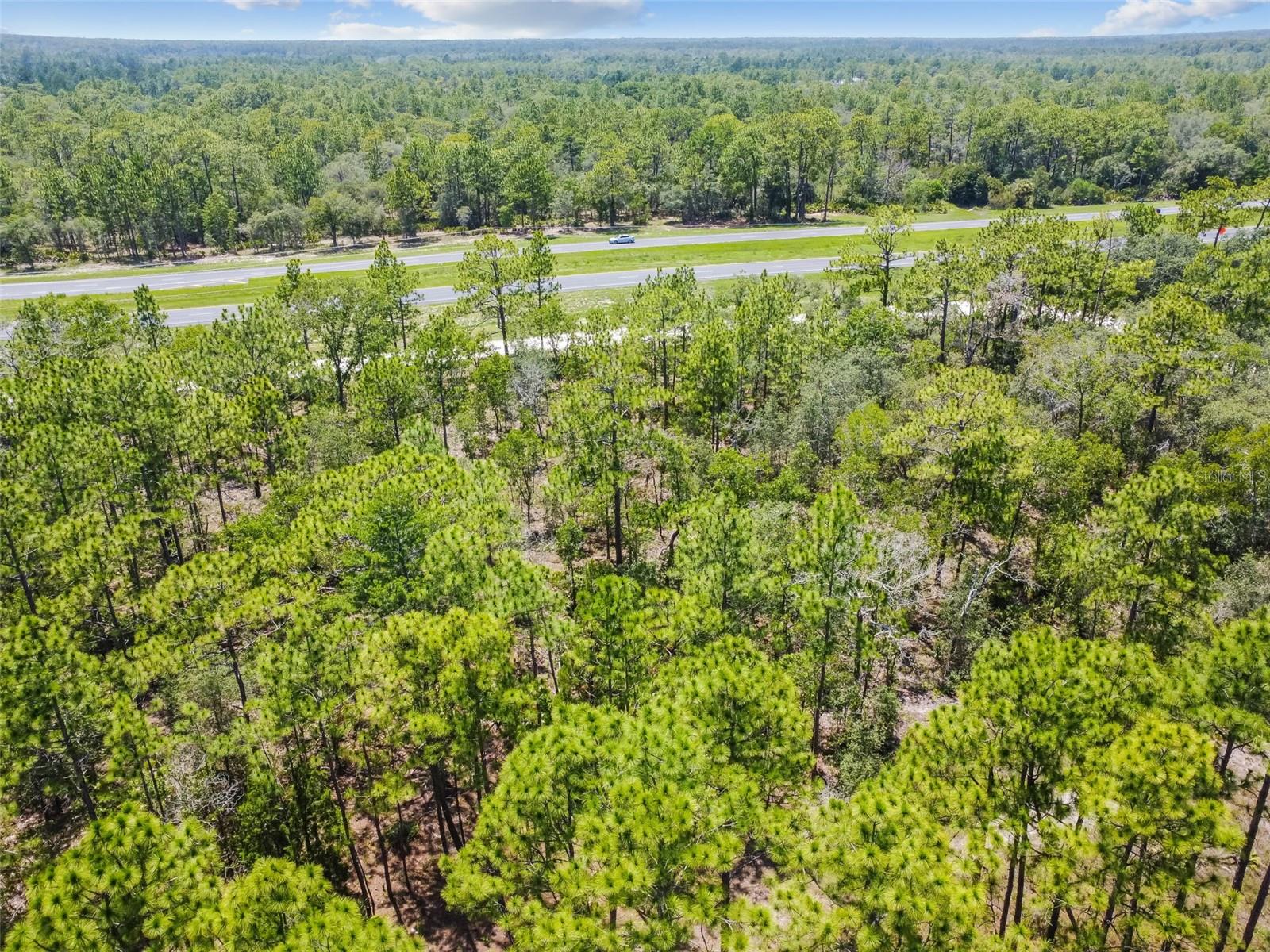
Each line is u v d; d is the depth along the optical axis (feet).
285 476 138.00
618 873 53.52
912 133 515.50
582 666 92.58
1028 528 126.52
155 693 106.83
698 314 196.95
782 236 378.53
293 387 177.78
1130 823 57.47
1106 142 476.95
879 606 100.22
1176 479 102.42
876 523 123.34
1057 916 72.79
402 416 171.83
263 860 58.34
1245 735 66.85
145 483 133.80
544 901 70.44
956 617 111.04
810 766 73.15
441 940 81.20
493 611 90.07
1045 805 65.77
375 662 79.25
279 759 90.43
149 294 206.59
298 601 86.48
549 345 233.14
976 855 57.00
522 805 63.31
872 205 437.58
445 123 622.13
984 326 211.82
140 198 362.74
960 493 122.21
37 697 75.15
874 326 191.62
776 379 186.39
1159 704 70.54
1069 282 209.97
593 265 334.44
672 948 58.13
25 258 364.38
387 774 82.02
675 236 388.37
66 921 49.60
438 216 433.07
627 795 57.26
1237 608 107.04
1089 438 144.77
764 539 110.32
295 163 428.15
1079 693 66.03
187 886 53.83
